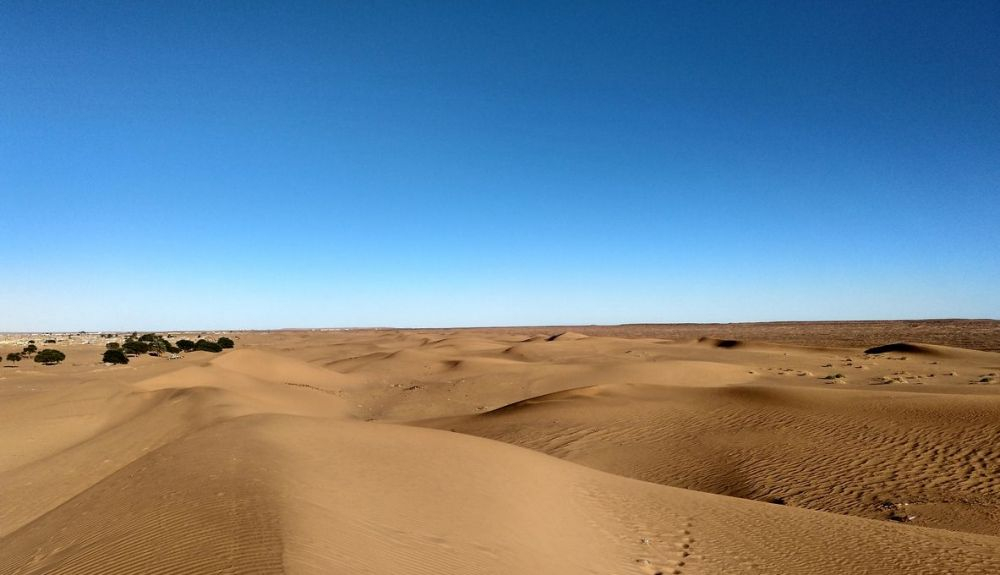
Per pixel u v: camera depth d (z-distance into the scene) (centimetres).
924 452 1789
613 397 2892
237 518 719
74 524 869
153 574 588
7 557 838
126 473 1117
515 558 790
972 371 4653
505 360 6094
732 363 5834
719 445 2064
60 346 9669
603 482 1468
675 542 1027
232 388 3625
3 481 1755
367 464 1162
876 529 1137
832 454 1859
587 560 872
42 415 2645
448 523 888
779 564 924
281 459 1087
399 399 4178
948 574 882
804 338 11631
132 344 8056
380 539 731
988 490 1474
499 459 1438
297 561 578
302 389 4134
